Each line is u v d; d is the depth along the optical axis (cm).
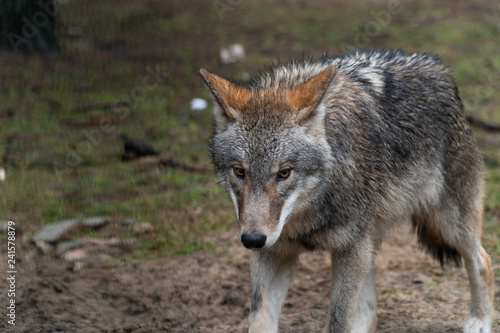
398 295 1018
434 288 1042
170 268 1071
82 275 1026
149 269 1062
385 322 936
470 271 910
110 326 896
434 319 945
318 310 974
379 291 1032
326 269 1109
